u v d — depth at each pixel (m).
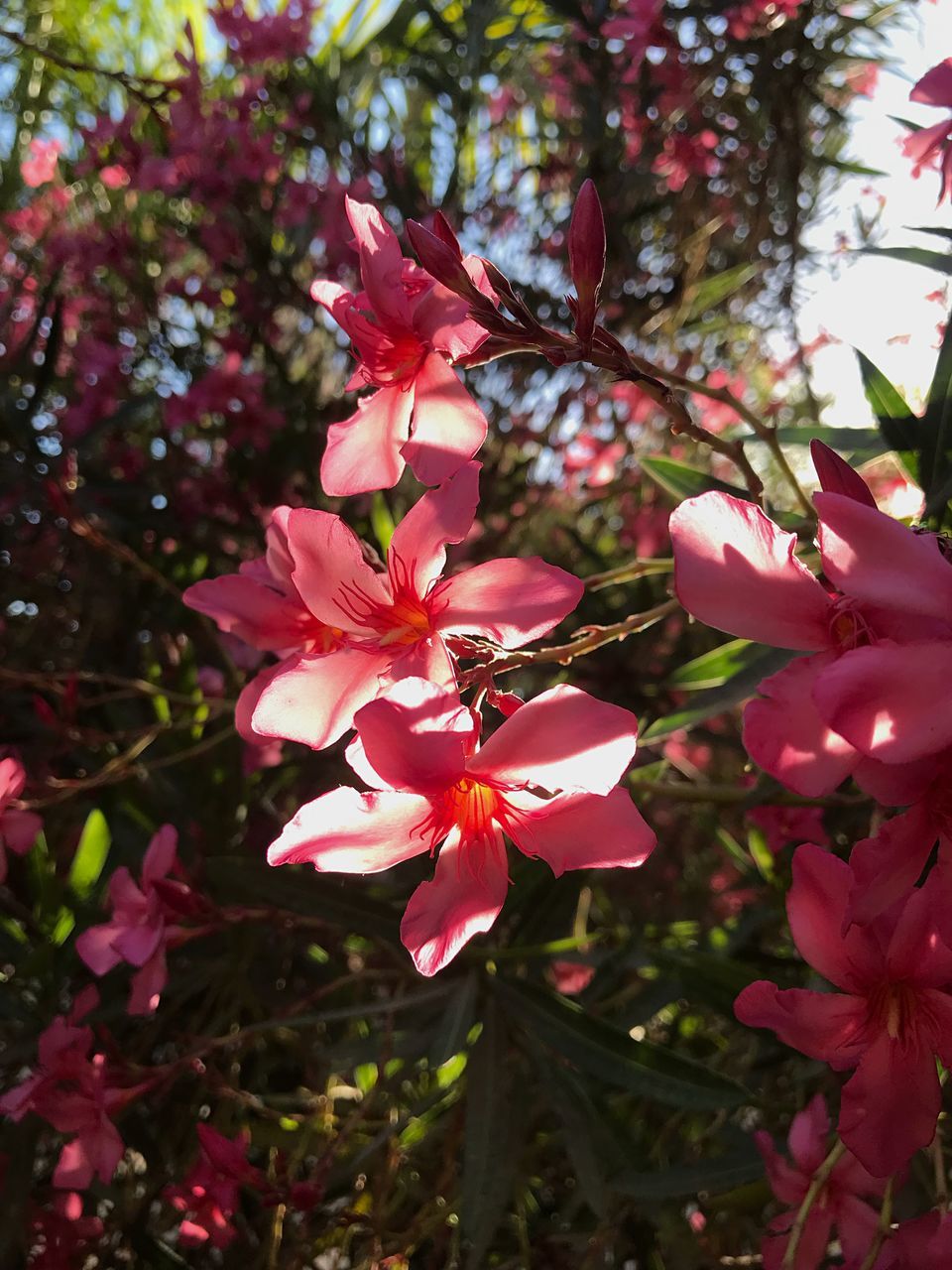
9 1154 0.27
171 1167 0.30
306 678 0.15
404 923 0.15
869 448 0.24
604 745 0.14
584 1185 0.23
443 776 0.13
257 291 0.55
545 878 0.27
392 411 0.16
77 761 0.38
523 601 0.15
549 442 0.55
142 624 0.44
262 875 0.26
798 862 0.14
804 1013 0.14
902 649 0.11
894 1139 0.14
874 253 0.24
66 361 0.55
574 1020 0.24
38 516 0.46
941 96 0.22
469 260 0.15
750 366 0.59
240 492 0.49
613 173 0.55
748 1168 0.22
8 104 0.62
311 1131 0.28
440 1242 0.27
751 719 0.12
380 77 0.62
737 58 0.50
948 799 0.12
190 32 0.52
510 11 0.59
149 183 0.52
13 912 0.34
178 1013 0.34
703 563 0.12
